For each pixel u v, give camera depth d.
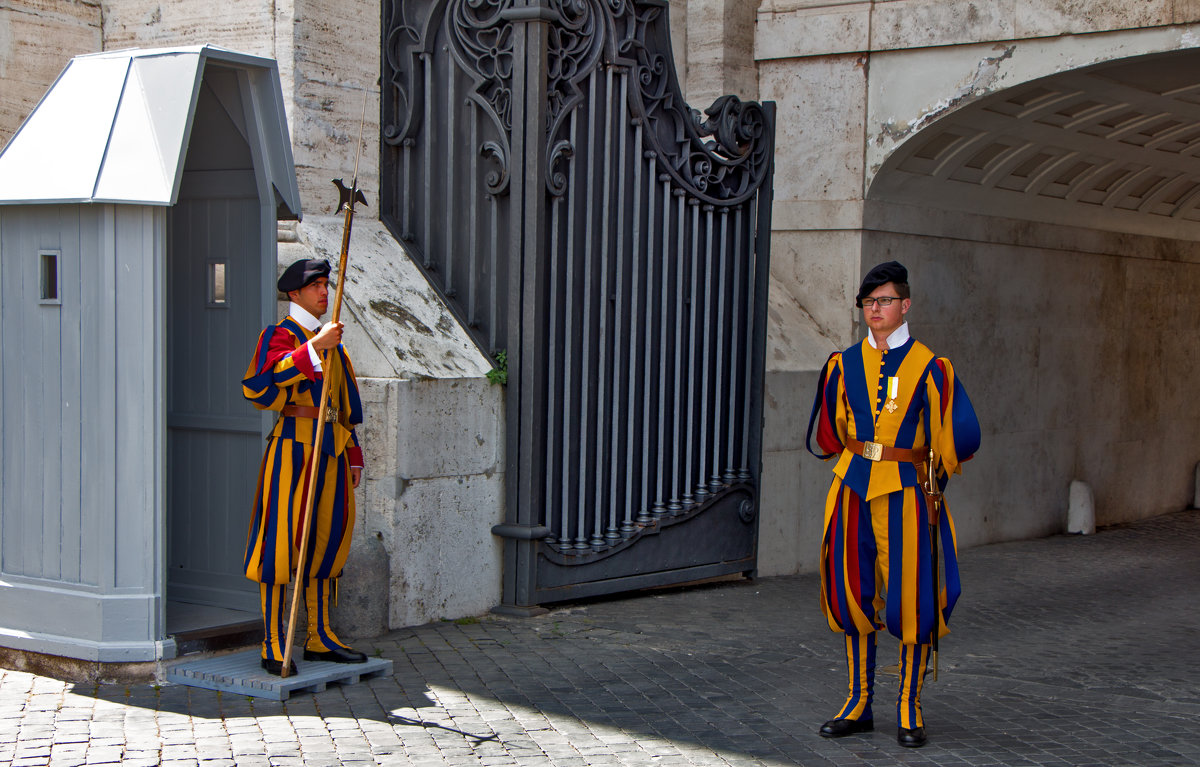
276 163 5.21
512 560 6.46
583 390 6.62
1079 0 7.72
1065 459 10.66
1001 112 8.49
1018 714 5.09
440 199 6.74
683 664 5.65
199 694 4.80
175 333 5.64
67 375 4.88
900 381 4.50
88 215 4.80
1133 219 11.11
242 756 4.14
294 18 6.35
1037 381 10.26
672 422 7.15
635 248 6.86
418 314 6.35
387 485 5.89
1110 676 5.83
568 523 6.61
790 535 8.20
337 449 4.93
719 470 7.47
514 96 6.34
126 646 4.85
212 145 5.46
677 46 8.83
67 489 4.91
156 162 4.77
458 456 6.21
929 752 4.51
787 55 8.80
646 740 4.52
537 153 6.30
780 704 5.07
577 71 6.54
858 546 4.57
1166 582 8.54
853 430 4.60
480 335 6.60
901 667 4.61
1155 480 11.88
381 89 6.80
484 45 6.54
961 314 9.41
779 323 8.42
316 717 4.59
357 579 5.75
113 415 4.82
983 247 9.58
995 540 9.98
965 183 9.15
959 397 4.50
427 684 5.11
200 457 5.61
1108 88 8.43
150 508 4.87
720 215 7.38
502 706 4.86
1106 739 4.77
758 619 6.68
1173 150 10.16
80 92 5.04
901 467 4.50
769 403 7.98
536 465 6.42
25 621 5.02
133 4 6.83
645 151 6.93
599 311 6.72
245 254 5.45
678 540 7.19
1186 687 5.66
